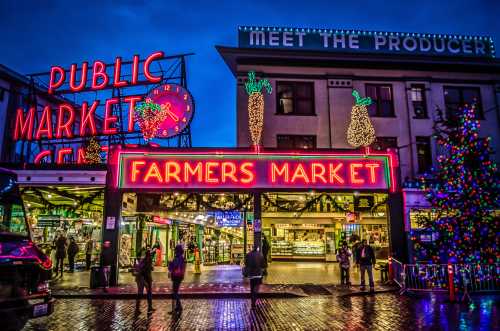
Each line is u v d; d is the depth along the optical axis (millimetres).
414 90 22453
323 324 9352
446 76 22703
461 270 13938
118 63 25438
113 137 24750
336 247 27859
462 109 16344
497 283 14102
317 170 17875
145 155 17703
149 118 21859
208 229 28234
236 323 9508
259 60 21516
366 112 19750
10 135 27609
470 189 14672
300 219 27672
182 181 17578
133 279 18016
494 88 22859
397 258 17266
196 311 11125
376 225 27500
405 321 9656
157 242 23703
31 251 7602
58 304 12352
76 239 22734
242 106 20969
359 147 19438
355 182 17875
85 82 25781
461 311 10891
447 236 14938
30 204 21891
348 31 23047
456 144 15547
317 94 21625
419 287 14594
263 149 17922
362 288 15070
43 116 25094
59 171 17688
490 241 14367
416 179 18812
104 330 8797
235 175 17688
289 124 21141
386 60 22109
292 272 21172
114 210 17156
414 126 21844
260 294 13781
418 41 23234
